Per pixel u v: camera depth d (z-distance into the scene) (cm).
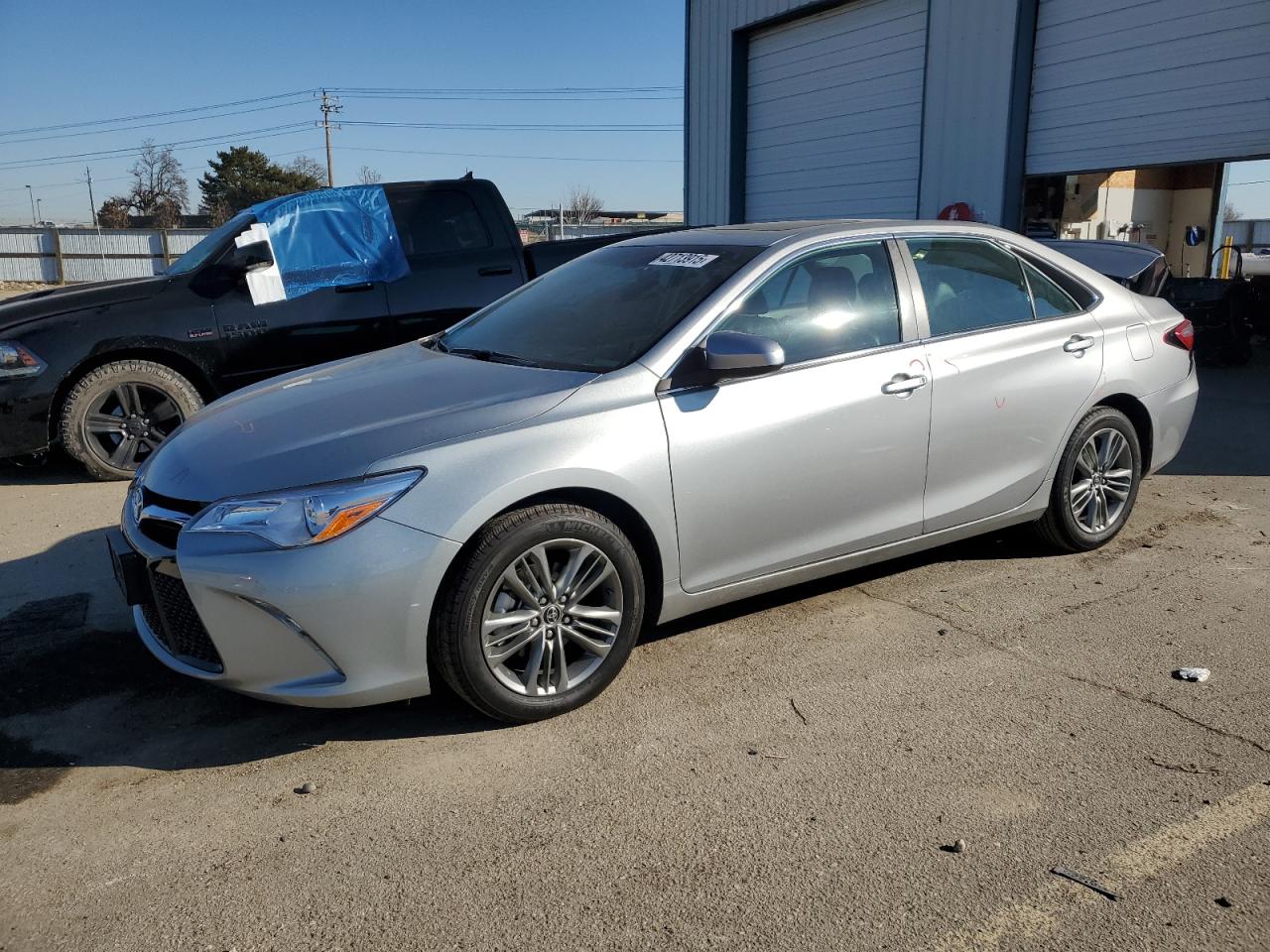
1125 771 293
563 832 269
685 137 1748
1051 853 255
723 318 359
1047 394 435
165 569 309
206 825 276
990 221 1212
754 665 367
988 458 421
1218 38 963
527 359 375
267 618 290
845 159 1442
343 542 288
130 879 253
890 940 226
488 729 325
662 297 379
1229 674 353
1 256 3506
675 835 266
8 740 324
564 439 317
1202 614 407
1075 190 1653
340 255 695
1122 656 369
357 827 273
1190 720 322
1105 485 475
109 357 640
